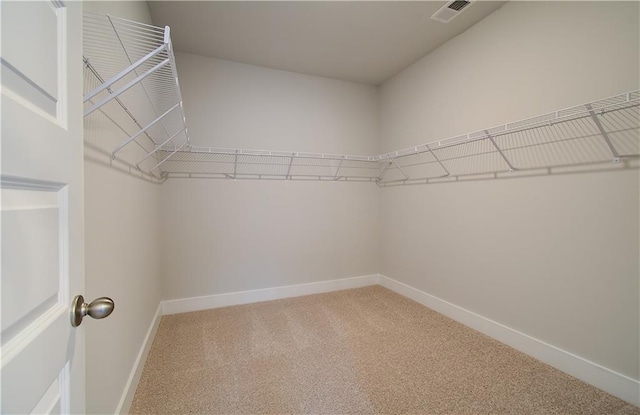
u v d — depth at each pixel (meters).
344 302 2.78
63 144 0.54
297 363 1.74
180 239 2.54
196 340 2.02
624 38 1.38
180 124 2.25
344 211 3.20
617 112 1.42
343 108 3.17
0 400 0.35
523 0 1.82
